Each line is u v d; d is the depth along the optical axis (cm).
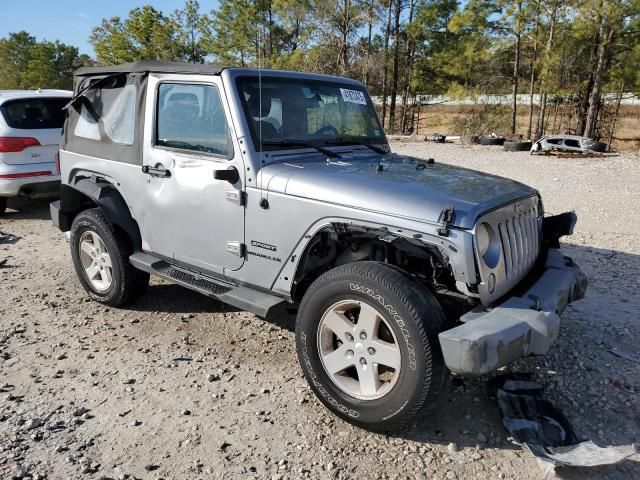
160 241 425
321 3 2977
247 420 326
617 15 2225
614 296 520
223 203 371
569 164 1720
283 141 378
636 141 3020
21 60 7819
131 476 278
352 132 441
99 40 4597
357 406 306
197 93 384
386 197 304
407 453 298
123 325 454
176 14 4275
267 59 3172
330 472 283
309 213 327
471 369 260
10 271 588
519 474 283
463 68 3045
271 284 358
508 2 2705
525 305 299
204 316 472
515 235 334
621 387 362
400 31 3453
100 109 470
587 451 277
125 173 437
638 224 830
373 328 299
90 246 484
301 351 327
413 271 334
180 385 363
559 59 2520
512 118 2988
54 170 783
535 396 336
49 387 358
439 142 2869
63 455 292
